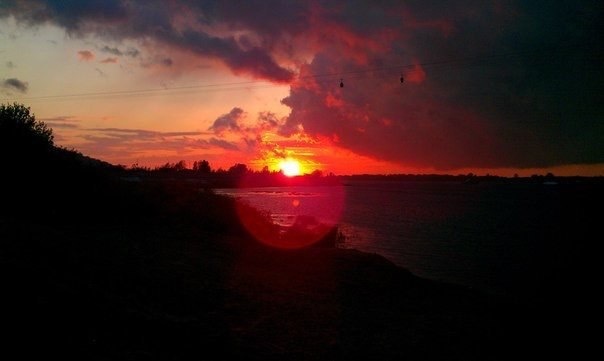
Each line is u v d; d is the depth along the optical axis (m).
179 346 9.52
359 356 10.42
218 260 19.67
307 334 11.54
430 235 56.88
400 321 14.03
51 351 8.14
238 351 9.77
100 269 14.12
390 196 185.12
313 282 18.52
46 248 15.05
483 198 178.12
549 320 17.91
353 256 25.64
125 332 9.63
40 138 26.58
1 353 7.69
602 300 25.39
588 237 57.19
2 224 17.80
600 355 13.29
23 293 10.04
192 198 33.06
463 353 11.60
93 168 30.44
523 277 32.38
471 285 28.97
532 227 69.50
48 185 25.08
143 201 29.20
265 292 15.30
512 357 11.94
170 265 16.78
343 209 99.38
